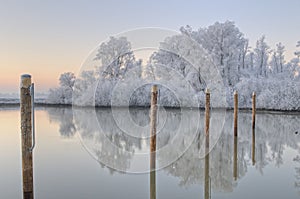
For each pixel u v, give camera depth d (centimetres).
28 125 476
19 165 765
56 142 1076
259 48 4116
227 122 1769
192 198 530
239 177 660
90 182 616
